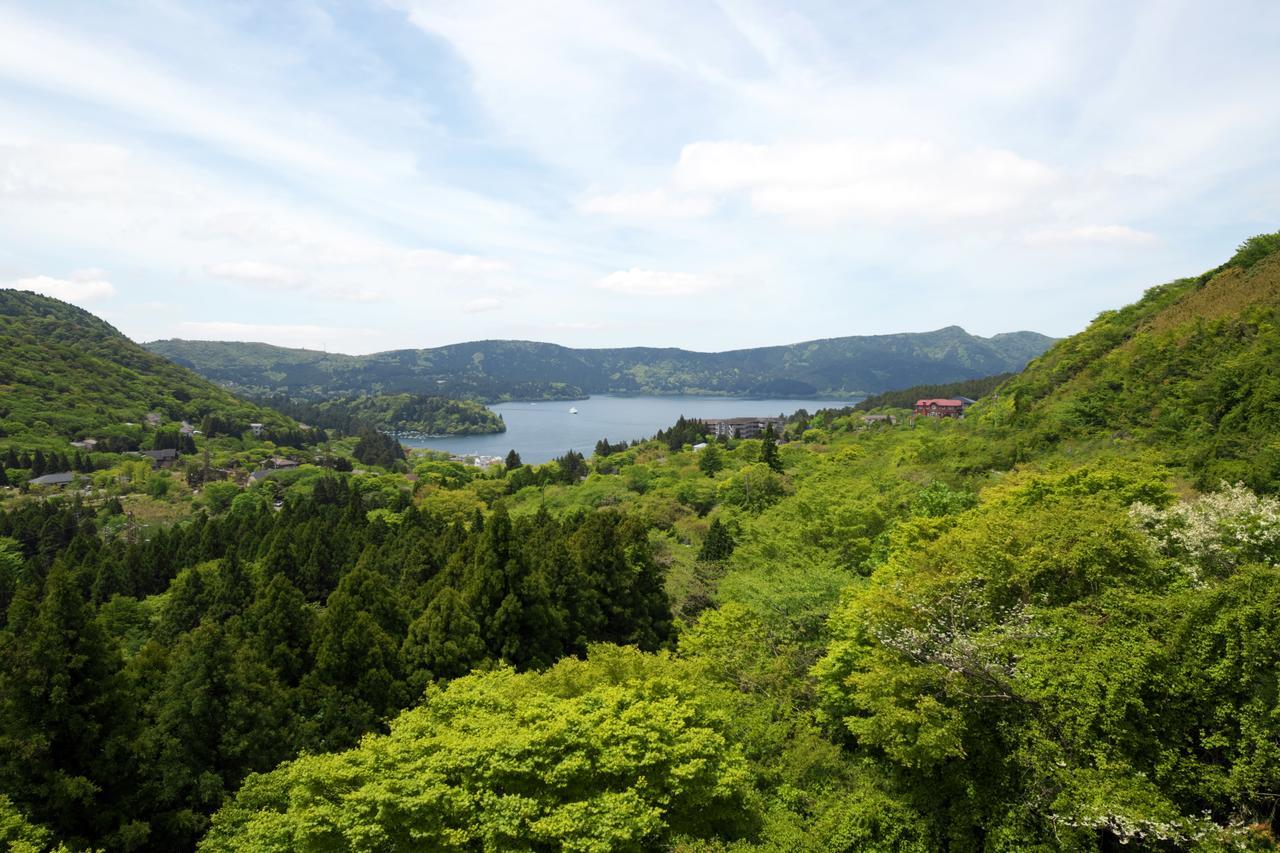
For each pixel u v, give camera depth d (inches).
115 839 898.1
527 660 1460.4
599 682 1013.8
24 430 6835.6
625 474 4685.0
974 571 956.0
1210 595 684.7
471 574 1601.9
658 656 1267.2
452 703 979.9
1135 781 630.5
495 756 737.6
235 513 4397.1
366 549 2324.1
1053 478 1509.6
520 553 1542.8
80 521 4308.6
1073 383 3157.0
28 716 904.9
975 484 2301.9
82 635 957.2
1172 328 2829.7
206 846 872.3
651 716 831.7
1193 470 1697.8
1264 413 1749.5
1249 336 2258.9
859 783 932.0
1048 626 802.2
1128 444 2142.0
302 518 3129.9
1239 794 602.2
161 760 994.1
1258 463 1476.4
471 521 3688.5
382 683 1235.9
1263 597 645.9
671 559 2340.1
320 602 2230.6
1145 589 831.7
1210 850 562.3
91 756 939.3
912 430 4675.2
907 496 2075.5
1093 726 685.9
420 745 787.4
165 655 1262.3
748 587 1569.9
